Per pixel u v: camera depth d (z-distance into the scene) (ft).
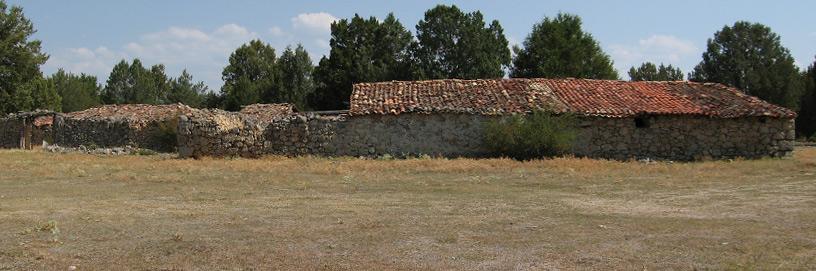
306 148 74.23
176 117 103.19
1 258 22.86
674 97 79.56
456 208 34.27
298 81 196.03
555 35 148.46
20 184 45.98
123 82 254.68
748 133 74.79
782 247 24.26
